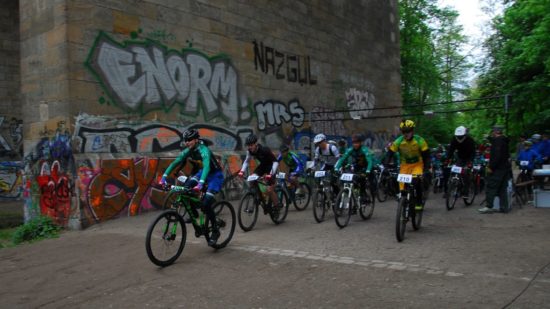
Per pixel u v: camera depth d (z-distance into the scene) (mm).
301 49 15133
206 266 5309
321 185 8141
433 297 3902
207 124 11414
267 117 13523
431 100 31062
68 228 8492
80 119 8586
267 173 7566
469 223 7430
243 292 4348
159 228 5285
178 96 10633
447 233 6652
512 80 16672
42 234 8211
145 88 9852
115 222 8664
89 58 8797
